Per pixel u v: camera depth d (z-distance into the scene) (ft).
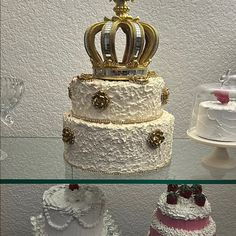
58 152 2.89
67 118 2.52
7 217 3.87
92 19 3.50
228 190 3.95
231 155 2.77
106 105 2.35
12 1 3.42
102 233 2.99
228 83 3.01
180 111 3.76
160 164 2.52
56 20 3.48
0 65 3.55
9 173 2.43
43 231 2.95
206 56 3.66
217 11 3.57
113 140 2.33
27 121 3.68
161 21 3.55
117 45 3.54
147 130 2.38
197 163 2.68
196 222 2.88
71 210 2.64
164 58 3.63
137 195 3.88
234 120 2.67
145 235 3.97
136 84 2.37
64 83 3.62
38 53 3.54
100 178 2.34
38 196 3.84
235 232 4.06
